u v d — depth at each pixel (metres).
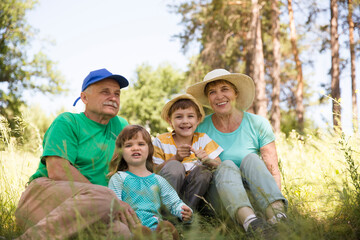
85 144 3.07
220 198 2.85
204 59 24.09
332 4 19.66
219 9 21.80
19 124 3.73
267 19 25.44
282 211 2.55
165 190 2.93
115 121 3.47
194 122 3.48
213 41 23.52
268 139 3.53
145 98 44.31
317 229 2.25
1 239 2.29
